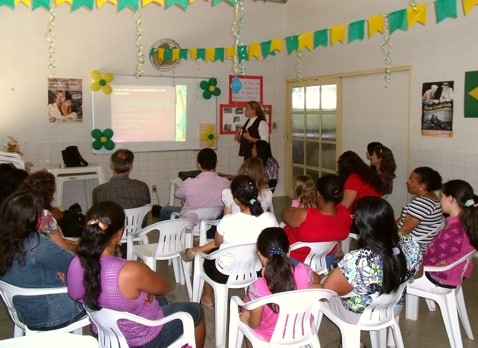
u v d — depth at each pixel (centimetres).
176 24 672
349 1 605
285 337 217
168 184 697
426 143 522
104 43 636
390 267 215
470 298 373
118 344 201
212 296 352
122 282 190
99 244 190
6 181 311
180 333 216
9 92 596
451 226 284
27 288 224
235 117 727
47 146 621
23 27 594
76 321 235
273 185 549
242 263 291
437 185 336
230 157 730
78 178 595
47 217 253
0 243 219
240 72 719
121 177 385
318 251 300
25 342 152
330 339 311
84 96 634
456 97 484
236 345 242
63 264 228
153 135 679
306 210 296
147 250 358
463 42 473
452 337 279
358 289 220
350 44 614
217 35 699
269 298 208
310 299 213
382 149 484
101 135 636
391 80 562
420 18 342
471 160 473
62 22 612
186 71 689
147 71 664
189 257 318
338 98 643
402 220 341
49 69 611
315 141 696
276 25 731
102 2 345
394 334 241
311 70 691
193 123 700
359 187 406
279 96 751
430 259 288
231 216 297
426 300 355
